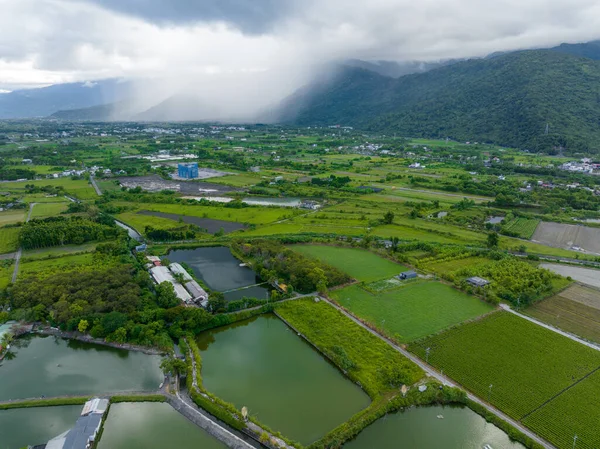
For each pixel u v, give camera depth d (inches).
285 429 4279.0
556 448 4040.4
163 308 6501.0
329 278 7559.1
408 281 7815.0
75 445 3897.6
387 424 4392.2
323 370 5275.6
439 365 5285.4
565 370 5241.1
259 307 6752.0
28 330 6107.3
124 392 4778.5
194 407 4564.5
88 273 7416.3
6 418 4446.4
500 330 6136.8
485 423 4436.5
